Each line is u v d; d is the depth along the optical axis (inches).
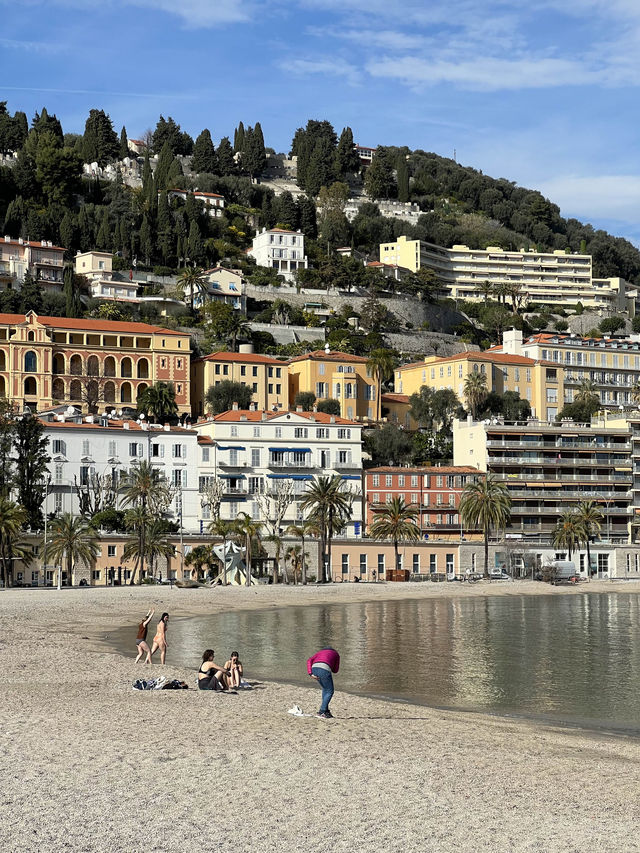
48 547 5137.8
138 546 5487.2
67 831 928.9
